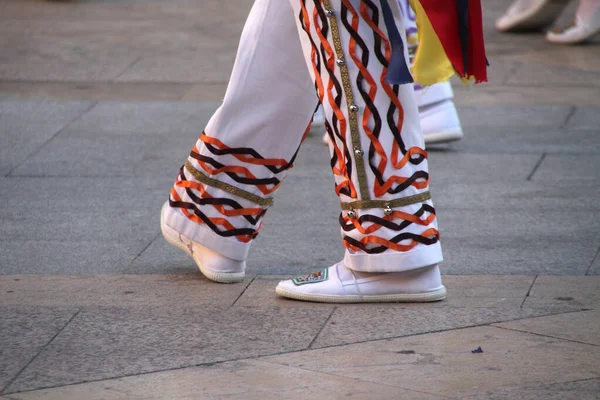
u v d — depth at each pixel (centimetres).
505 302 687
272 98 696
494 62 1681
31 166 1094
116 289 731
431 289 684
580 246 818
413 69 640
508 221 894
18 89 1470
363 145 651
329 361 590
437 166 1096
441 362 583
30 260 802
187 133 1232
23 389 558
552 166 1084
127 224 897
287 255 812
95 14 2127
